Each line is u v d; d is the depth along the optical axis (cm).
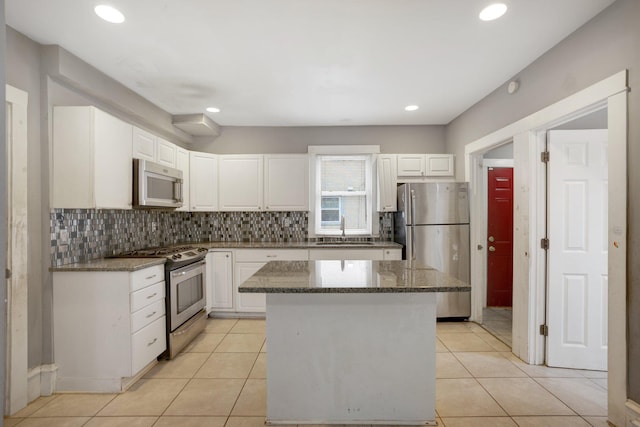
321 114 396
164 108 369
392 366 194
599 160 256
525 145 270
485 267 440
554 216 261
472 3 190
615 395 190
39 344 230
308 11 196
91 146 237
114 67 266
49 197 234
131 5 189
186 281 314
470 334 339
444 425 194
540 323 269
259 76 286
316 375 194
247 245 399
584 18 204
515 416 203
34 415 207
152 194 300
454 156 416
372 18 204
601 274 257
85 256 269
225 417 204
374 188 444
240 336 337
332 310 193
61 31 214
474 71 279
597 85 199
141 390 236
